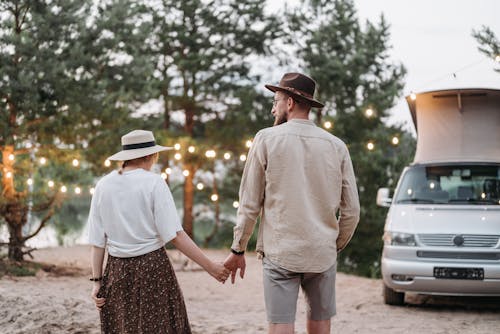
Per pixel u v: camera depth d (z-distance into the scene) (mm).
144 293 3363
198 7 16484
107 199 3410
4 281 8820
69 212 19609
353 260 15641
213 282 10531
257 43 16875
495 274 6629
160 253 3428
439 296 8414
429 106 8273
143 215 3381
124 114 11078
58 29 10328
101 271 3482
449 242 6875
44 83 10023
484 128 8078
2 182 10930
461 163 7965
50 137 10547
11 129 9992
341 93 16203
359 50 15898
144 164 3559
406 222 7250
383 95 15703
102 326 3449
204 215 19609
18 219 10656
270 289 3307
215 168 17859
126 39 11141
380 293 8961
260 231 3441
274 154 3301
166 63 17125
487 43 9570
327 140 3369
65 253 13984
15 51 9992
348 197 3414
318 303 3398
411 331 5867
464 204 7477
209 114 17828
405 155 15578
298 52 17000
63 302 6238
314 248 3260
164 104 17125
